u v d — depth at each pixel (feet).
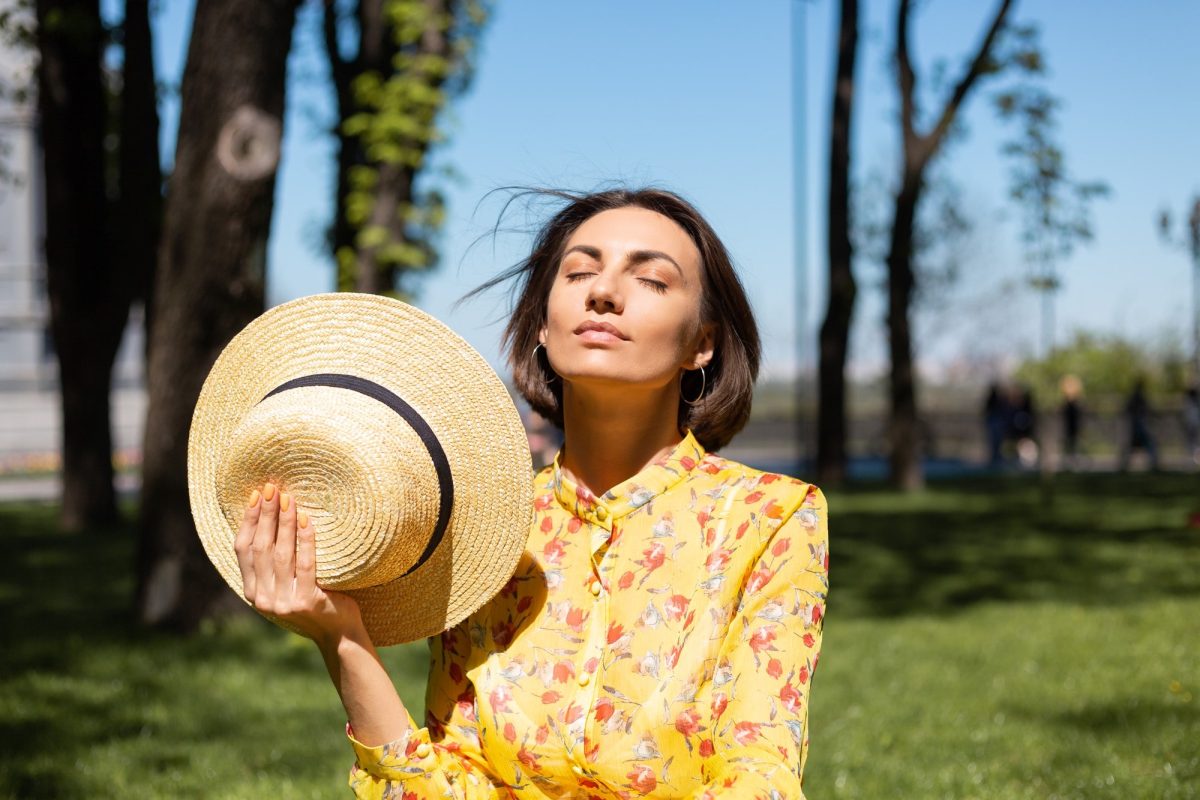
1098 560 39.86
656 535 6.63
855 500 61.82
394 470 6.07
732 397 7.18
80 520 51.03
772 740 6.08
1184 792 15.60
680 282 6.64
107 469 51.62
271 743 18.94
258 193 27.78
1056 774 16.69
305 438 6.05
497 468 6.47
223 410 6.70
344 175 54.90
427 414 6.37
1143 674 23.18
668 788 6.26
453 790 6.33
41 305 100.48
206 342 28.02
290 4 27.89
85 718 20.45
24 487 84.58
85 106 48.21
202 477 6.74
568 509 6.86
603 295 6.48
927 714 20.65
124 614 30.19
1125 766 16.98
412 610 6.59
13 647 26.07
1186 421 95.76
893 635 27.96
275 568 6.08
